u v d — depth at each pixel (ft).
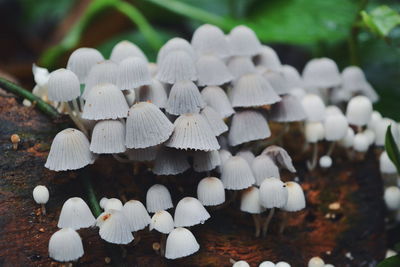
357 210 0.92
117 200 0.81
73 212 0.77
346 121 0.90
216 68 0.85
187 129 0.80
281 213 0.88
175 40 0.87
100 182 0.85
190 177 0.87
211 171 0.85
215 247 0.85
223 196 0.82
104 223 0.77
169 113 0.82
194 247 0.79
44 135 0.86
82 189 0.84
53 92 0.80
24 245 0.80
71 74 0.81
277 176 0.84
